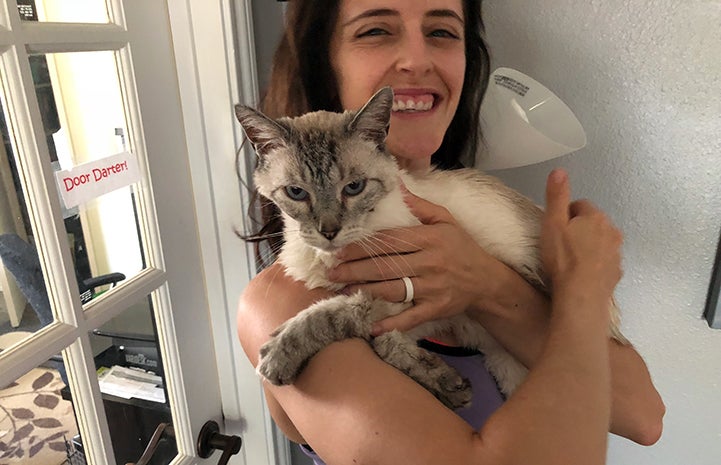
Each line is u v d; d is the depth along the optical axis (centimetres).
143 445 131
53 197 100
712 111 136
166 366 137
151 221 126
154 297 131
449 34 115
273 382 78
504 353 105
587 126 145
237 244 139
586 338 77
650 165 143
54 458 107
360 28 108
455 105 120
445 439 66
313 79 120
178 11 125
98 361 114
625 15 135
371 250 93
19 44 92
